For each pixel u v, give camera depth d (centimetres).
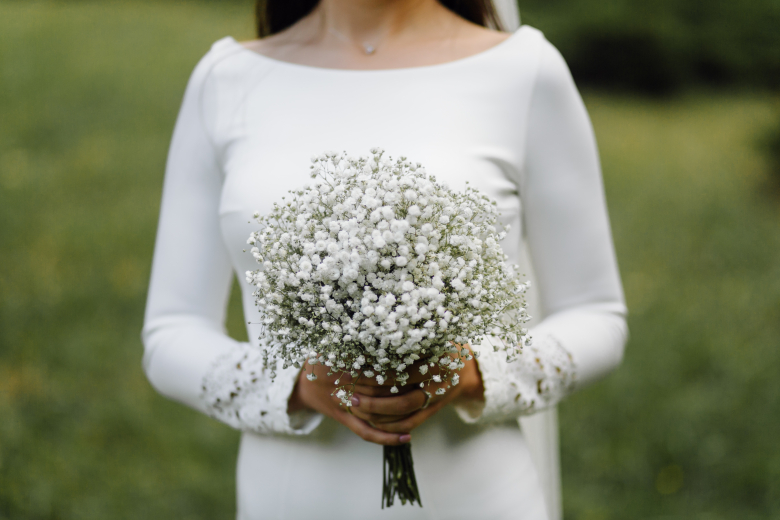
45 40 794
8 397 317
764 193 650
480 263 103
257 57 140
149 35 884
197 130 140
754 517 264
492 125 127
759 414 314
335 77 133
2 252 427
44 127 604
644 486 282
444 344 102
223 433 306
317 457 127
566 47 1084
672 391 330
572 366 129
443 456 126
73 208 493
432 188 101
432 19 141
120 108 665
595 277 136
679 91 1094
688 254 500
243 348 133
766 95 1100
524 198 134
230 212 128
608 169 679
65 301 386
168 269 140
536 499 134
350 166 105
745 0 1100
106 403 320
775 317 409
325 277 99
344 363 105
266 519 131
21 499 259
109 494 271
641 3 1091
